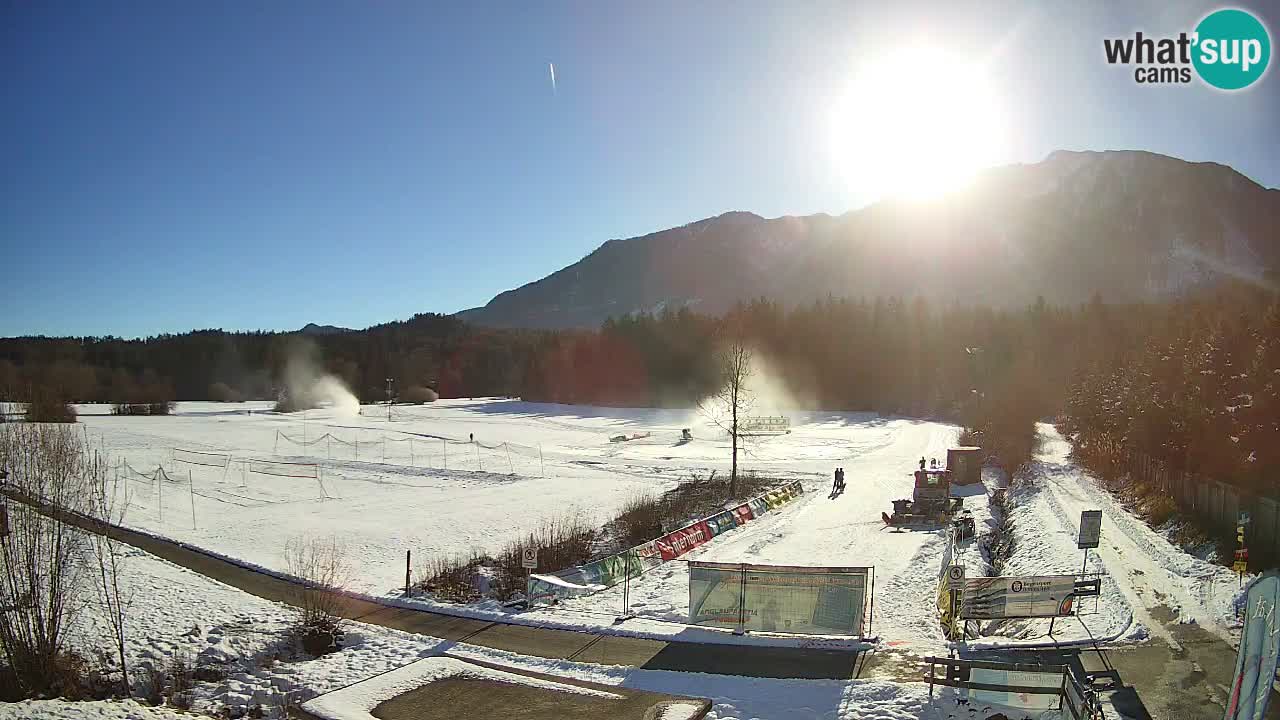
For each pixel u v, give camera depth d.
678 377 131.25
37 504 16.27
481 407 132.25
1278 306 37.31
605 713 13.50
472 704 14.02
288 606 21.05
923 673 15.05
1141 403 38.97
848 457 63.50
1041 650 16.05
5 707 13.07
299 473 52.97
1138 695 13.59
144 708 13.78
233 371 159.50
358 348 176.38
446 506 39.94
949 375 113.75
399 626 19.16
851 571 17.31
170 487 44.97
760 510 36.59
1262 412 28.98
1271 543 21.56
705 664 15.84
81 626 18.58
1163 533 27.08
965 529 30.17
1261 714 8.20
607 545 29.83
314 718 13.57
